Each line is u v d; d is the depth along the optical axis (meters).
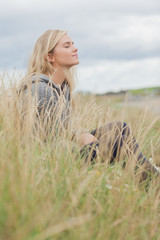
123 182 2.68
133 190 2.61
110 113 3.96
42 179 2.31
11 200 1.90
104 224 2.13
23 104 2.89
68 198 2.26
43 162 2.54
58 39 3.30
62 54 3.30
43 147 2.70
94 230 2.05
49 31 3.35
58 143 2.78
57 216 2.00
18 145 2.50
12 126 2.60
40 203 2.05
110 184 2.63
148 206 2.53
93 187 2.49
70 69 3.55
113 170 2.84
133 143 3.07
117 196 2.45
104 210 2.29
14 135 2.53
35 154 2.50
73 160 2.67
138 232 2.18
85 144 3.08
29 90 2.79
